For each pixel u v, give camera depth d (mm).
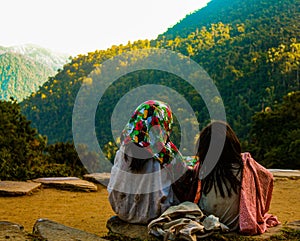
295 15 91188
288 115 29078
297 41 72812
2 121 12430
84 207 5543
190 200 3650
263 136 29656
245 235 3457
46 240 3039
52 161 10875
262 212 3654
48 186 6910
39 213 5113
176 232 3254
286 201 5953
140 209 3721
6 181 6941
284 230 3586
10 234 3121
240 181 3529
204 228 3332
